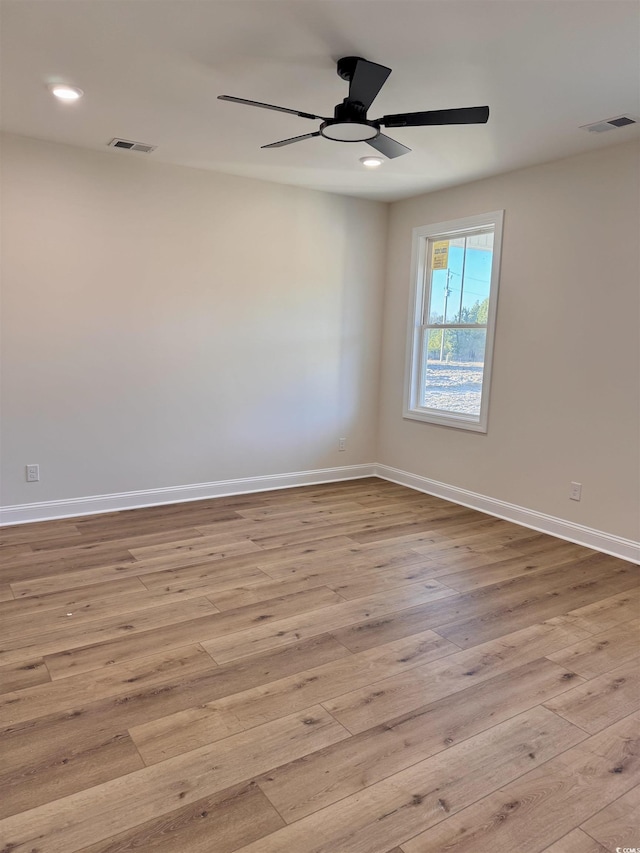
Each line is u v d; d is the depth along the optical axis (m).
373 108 3.16
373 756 1.96
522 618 2.95
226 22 2.34
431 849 1.61
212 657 2.52
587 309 3.90
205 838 1.62
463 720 2.16
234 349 4.86
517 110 3.15
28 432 4.09
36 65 2.76
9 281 3.89
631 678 2.46
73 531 4.02
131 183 4.21
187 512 4.52
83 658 2.49
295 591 3.19
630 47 2.47
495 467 4.63
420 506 4.86
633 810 1.77
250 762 1.91
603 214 3.77
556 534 4.20
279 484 5.29
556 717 2.19
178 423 4.68
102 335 4.26
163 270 4.44
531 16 2.24
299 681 2.37
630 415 3.72
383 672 2.45
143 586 3.19
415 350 5.36
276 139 3.74
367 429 5.78
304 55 2.61
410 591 3.23
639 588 3.34
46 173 3.92
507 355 4.46
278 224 4.91
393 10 2.22
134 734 2.03
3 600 2.99
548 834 1.67
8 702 2.18
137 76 2.86
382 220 5.51
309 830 1.66
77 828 1.64
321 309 5.27
